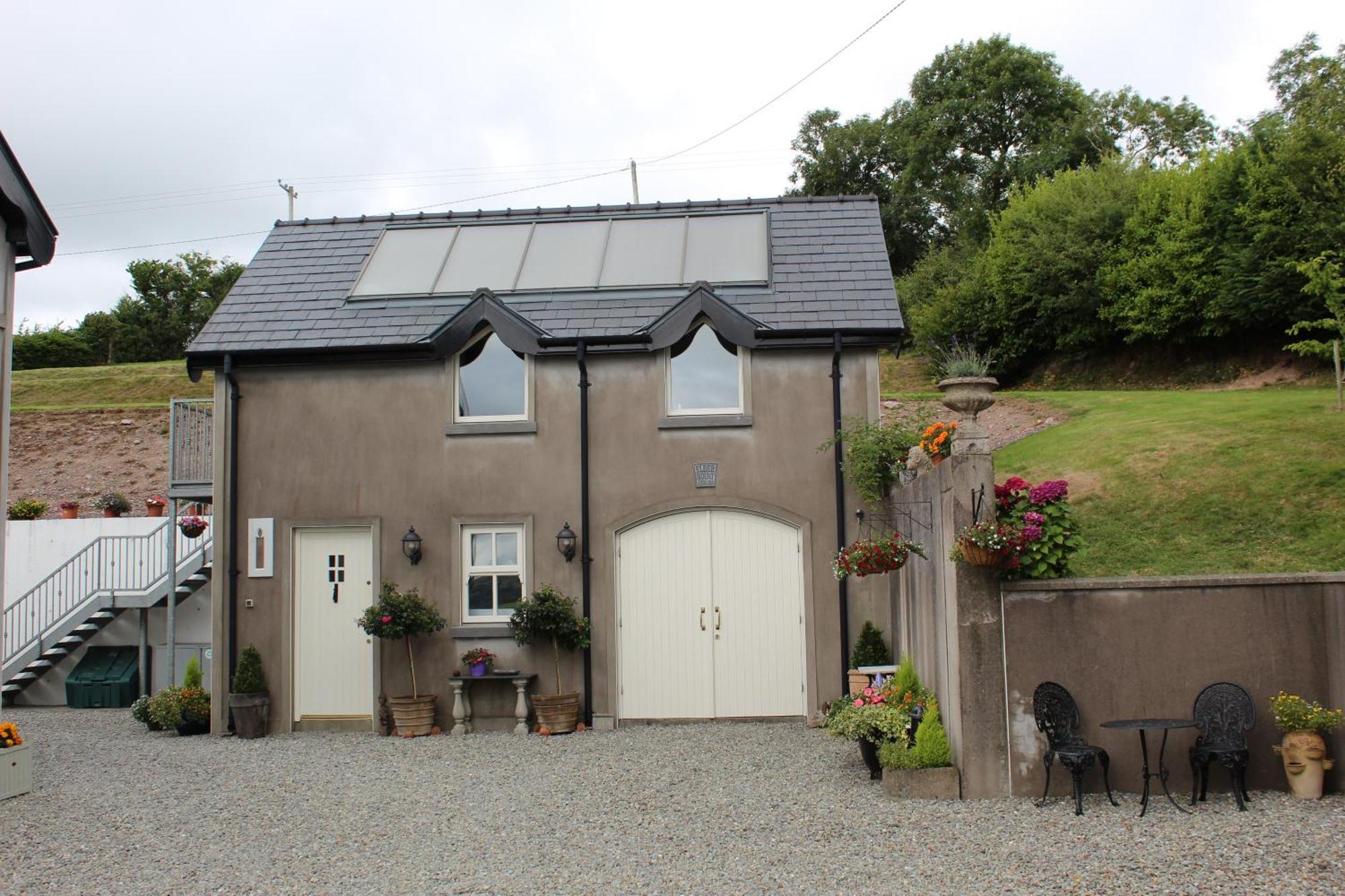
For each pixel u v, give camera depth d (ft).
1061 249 95.96
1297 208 77.66
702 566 40.73
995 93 134.31
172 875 23.04
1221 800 25.25
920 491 32.07
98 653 58.13
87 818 28.50
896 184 142.92
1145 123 133.28
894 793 26.94
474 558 41.88
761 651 40.32
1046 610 26.58
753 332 39.99
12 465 90.53
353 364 42.50
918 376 98.78
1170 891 19.33
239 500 42.70
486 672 40.19
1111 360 94.27
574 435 41.50
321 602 42.34
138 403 111.24
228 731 41.98
